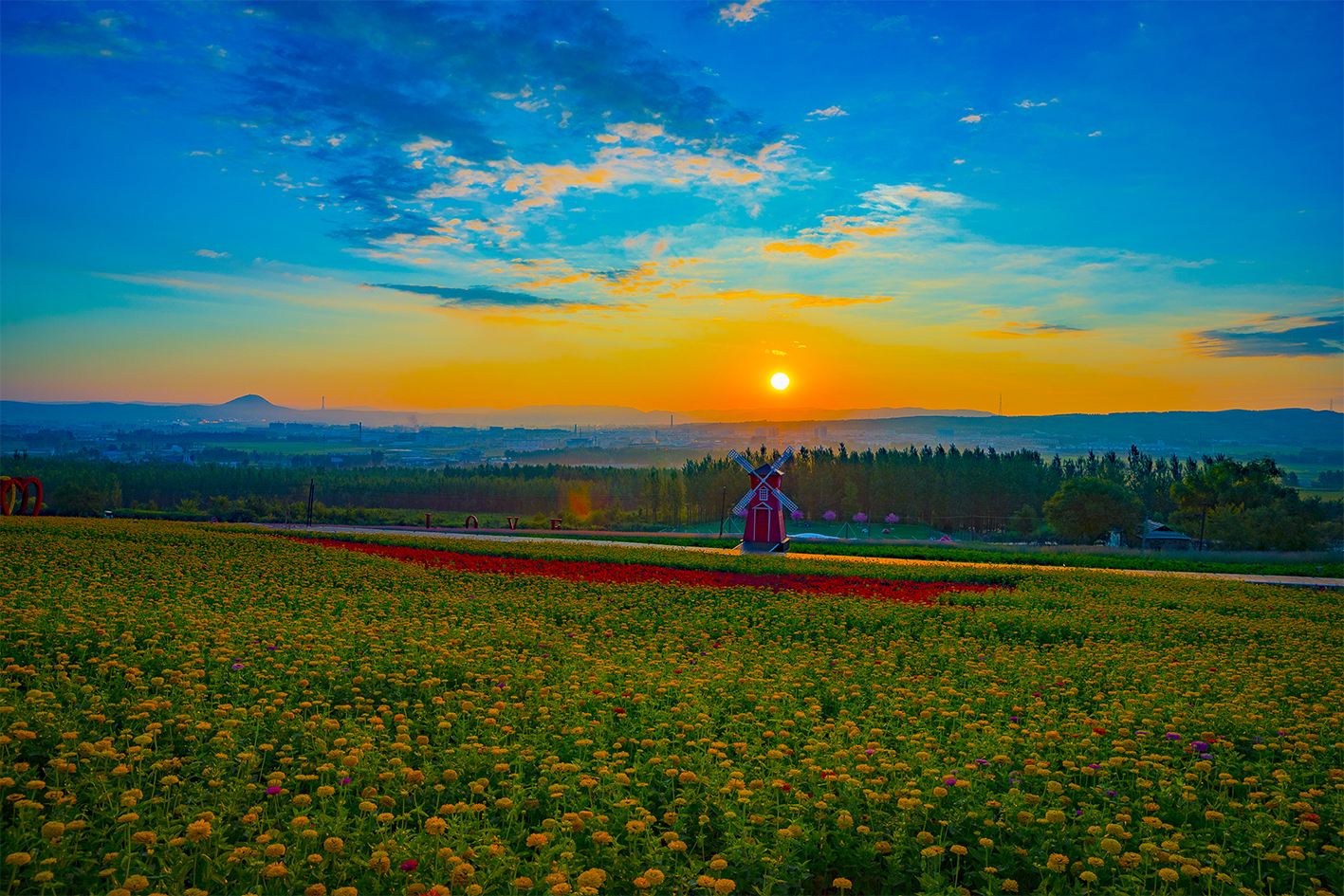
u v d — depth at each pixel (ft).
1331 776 25.03
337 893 16.33
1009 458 317.42
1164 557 136.26
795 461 332.60
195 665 32.94
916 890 19.56
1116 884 18.97
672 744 27.25
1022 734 29.01
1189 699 35.17
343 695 31.83
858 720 31.09
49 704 26.16
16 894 16.81
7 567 58.70
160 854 18.52
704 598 63.05
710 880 17.87
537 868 18.26
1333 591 93.20
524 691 32.99
